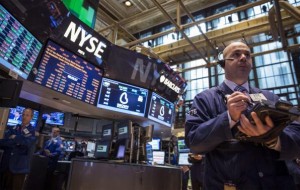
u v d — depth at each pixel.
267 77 8.99
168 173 3.03
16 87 1.55
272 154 0.80
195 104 1.00
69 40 2.92
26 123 3.05
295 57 8.60
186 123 0.95
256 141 0.75
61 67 2.88
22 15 2.23
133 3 6.82
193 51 6.19
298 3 7.21
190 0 7.14
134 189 2.78
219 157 0.85
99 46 3.32
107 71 3.50
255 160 0.79
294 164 1.24
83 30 3.06
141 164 2.91
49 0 2.42
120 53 3.59
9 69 2.22
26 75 2.50
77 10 3.56
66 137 5.05
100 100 3.42
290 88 8.38
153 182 2.89
